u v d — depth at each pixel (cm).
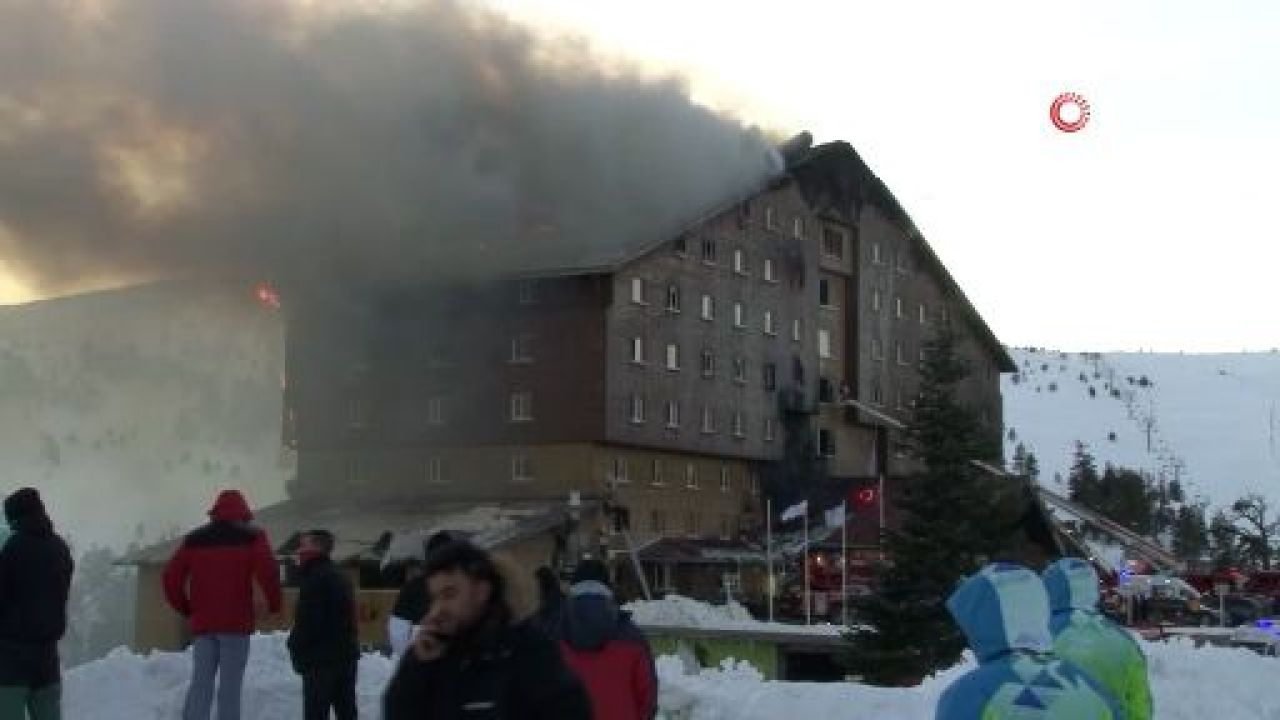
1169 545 10331
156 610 5709
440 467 6022
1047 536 4662
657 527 6028
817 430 6975
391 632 1112
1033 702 513
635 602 4775
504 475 5884
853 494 6100
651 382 6006
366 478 6178
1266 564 8912
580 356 5794
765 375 6694
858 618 3653
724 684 1341
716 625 4438
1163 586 5506
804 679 4022
